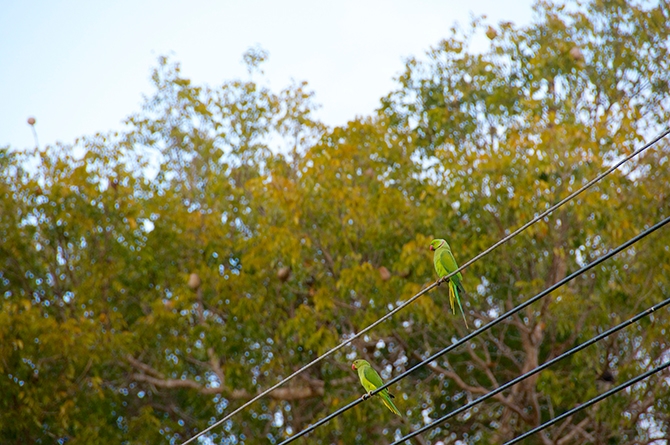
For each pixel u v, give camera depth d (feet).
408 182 65.41
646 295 56.80
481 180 58.65
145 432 65.16
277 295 64.75
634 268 58.13
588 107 65.87
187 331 66.85
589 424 63.10
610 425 57.77
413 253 57.82
